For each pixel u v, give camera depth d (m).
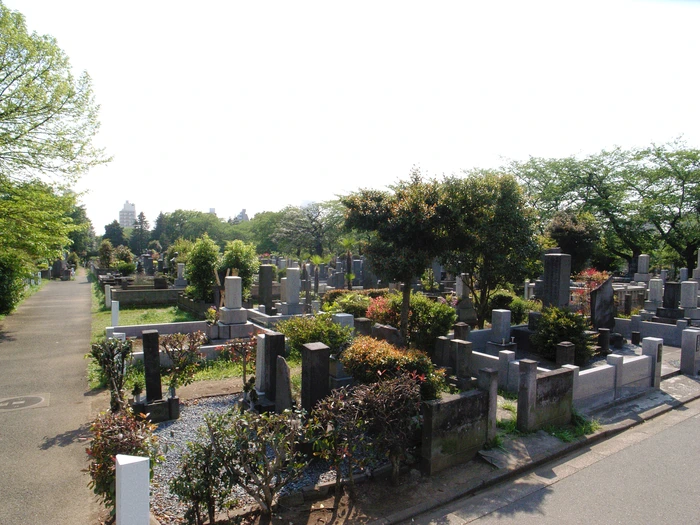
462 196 13.54
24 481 5.79
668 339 14.71
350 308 16.39
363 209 12.34
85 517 5.05
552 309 12.62
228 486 4.51
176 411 7.88
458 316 17.97
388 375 7.00
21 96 14.66
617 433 7.79
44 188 16.27
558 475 6.25
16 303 21.31
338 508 5.22
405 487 5.72
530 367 7.27
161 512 5.05
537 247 15.27
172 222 90.12
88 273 53.12
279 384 7.48
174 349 8.61
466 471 6.16
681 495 5.70
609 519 5.16
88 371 10.84
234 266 20.50
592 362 12.05
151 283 30.81
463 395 6.45
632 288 22.59
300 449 6.24
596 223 28.53
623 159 34.06
